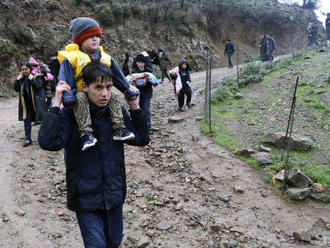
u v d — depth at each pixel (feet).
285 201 17.04
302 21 137.59
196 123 29.35
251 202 16.97
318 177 18.51
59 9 71.61
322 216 15.71
